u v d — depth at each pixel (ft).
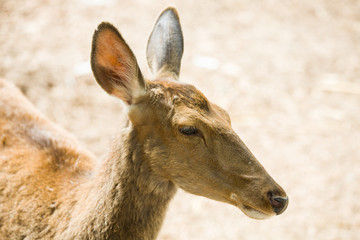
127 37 68.13
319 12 80.79
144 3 76.48
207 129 26.91
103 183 28.43
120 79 27.68
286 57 69.26
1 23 66.59
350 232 45.96
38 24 67.51
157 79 29.27
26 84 57.26
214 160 27.09
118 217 28.27
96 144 52.37
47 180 31.19
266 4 81.35
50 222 29.55
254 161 27.37
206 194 27.99
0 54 60.70
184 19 74.79
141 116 27.63
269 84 64.03
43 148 33.76
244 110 59.57
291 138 56.24
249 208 27.48
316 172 52.03
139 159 27.91
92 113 55.98
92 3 74.08
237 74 64.85
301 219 47.09
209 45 69.72
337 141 56.18
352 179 51.26
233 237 45.09
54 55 62.34
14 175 31.76
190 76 63.46
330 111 60.64
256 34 73.46
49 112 54.95
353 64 69.05
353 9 82.43
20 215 30.35
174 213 47.24
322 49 71.67
